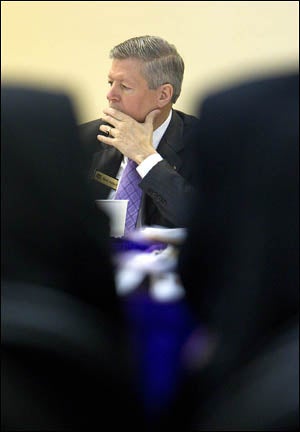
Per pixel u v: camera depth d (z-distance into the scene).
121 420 2.56
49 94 2.29
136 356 2.62
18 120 2.24
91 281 2.46
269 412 2.36
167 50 5.49
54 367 2.35
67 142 2.29
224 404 2.45
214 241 2.40
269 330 2.44
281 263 2.37
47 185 2.30
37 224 2.34
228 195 2.33
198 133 2.35
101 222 2.52
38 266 2.38
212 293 2.48
